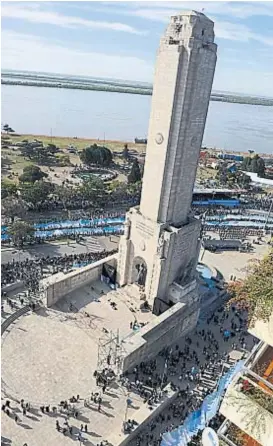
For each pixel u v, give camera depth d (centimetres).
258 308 2747
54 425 4244
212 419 4488
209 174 15438
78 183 11794
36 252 7588
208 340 5891
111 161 15325
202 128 5666
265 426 2509
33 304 5859
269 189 14175
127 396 4703
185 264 6241
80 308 6016
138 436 4266
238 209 11412
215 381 5088
